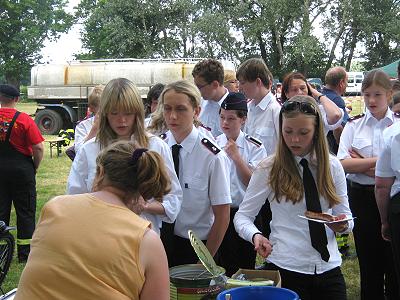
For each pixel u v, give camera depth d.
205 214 3.14
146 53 37.25
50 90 19.75
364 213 3.87
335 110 4.45
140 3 37.09
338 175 2.74
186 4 37.00
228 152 3.58
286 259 2.70
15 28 57.22
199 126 3.59
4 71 56.09
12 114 5.57
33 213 5.82
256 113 4.26
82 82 19.53
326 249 2.65
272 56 39.50
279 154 2.72
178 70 19.02
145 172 1.95
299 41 35.56
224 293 2.25
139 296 1.86
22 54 57.38
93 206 1.90
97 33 49.44
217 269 2.42
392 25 37.38
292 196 2.67
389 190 3.28
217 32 36.16
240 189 3.65
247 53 39.72
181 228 3.13
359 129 3.91
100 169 1.99
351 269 5.36
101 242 1.83
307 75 39.03
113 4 37.12
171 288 2.35
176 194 2.88
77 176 2.94
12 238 5.18
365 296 3.97
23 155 5.66
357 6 37.09
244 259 3.72
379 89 3.76
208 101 4.57
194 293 2.31
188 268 2.56
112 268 1.80
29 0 56.50
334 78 5.50
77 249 1.82
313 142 2.68
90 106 5.29
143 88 19.20
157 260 1.87
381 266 3.92
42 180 10.85
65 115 20.03
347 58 41.91
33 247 1.90
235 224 2.84
